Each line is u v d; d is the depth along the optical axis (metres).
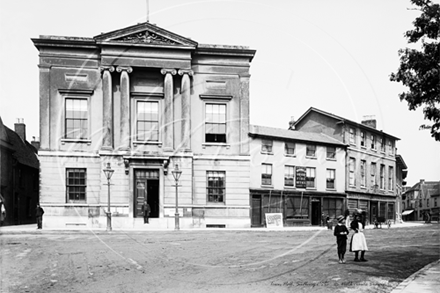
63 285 9.14
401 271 10.77
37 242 17.38
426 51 11.09
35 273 10.52
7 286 9.12
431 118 10.95
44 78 27.02
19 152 37.50
